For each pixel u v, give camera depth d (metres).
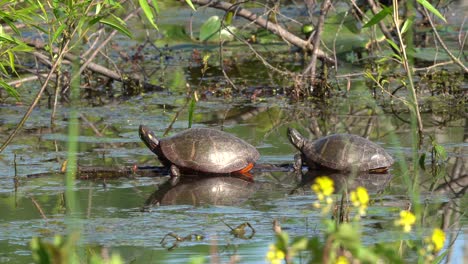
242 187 12.80
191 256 9.66
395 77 20.53
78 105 18.89
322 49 22.72
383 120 17.33
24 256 9.73
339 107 18.61
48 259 6.12
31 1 12.57
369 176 13.35
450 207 11.55
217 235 10.46
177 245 10.09
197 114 18.03
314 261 6.30
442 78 19.98
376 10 20.34
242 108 18.66
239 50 24.48
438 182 12.88
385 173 13.53
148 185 12.95
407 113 17.92
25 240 10.34
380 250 6.52
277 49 24.56
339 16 23.52
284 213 11.31
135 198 12.20
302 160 14.02
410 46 11.45
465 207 11.52
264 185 12.92
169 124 17.06
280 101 19.33
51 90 20.14
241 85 20.62
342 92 19.86
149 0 18.59
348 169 13.53
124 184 13.03
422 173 13.40
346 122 17.25
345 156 13.59
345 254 6.67
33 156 14.54
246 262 9.39
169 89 20.62
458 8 27.55
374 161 13.52
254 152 13.73
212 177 13.39
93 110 18.42
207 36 23.19
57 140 15.77
